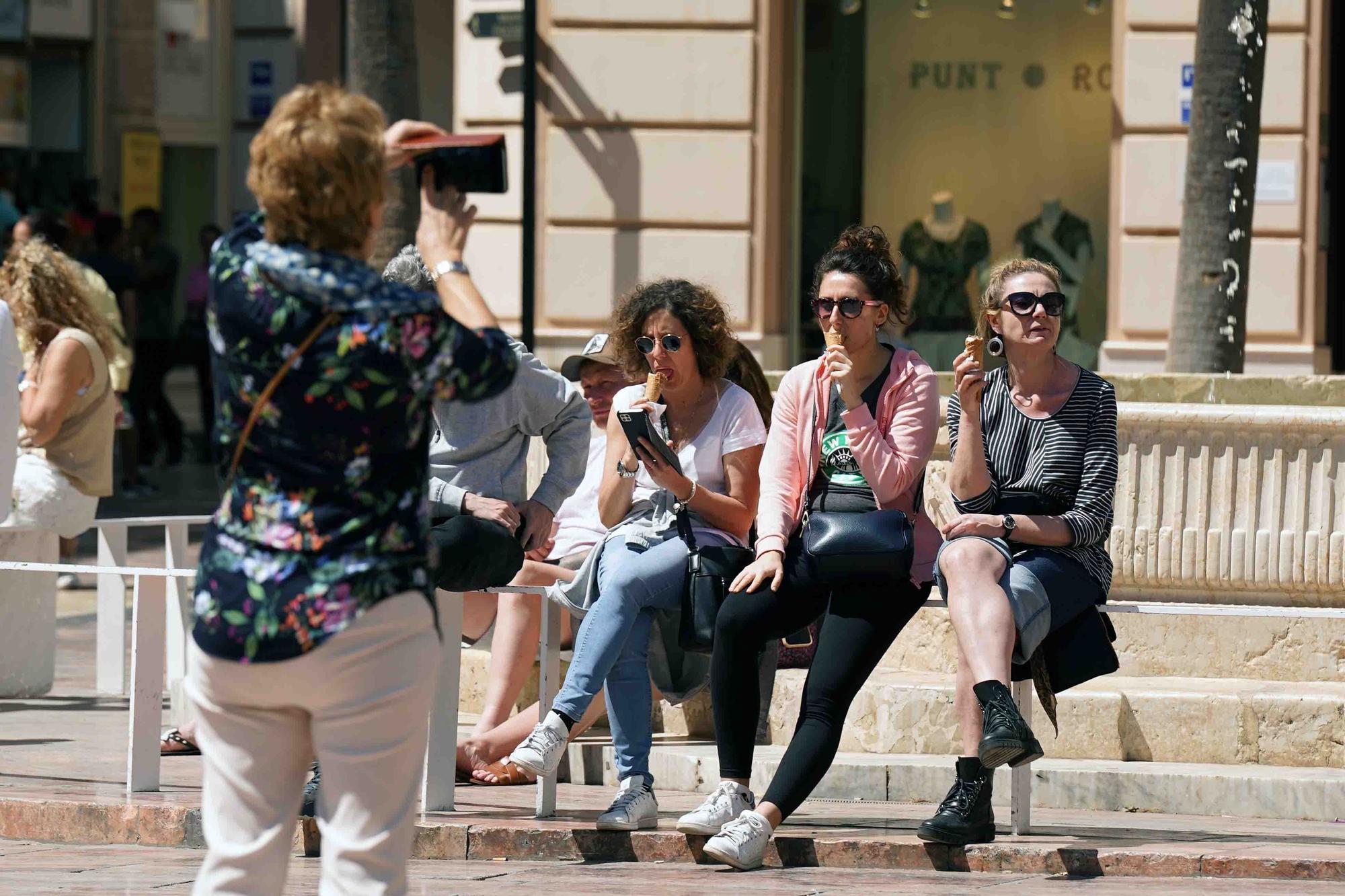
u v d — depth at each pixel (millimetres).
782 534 17609
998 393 18250
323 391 10570
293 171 10797
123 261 51562
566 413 19203
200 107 83000
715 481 18594
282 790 10969
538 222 41656
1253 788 19234
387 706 10633
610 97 41219
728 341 18828
